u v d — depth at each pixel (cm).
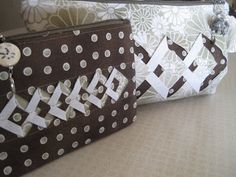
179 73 43
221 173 30
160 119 40
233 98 48
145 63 40
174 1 43
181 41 43
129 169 30
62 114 30
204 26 45
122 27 35
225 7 47
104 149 33
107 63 33
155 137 36
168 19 41
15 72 26
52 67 28
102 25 33
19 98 26
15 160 27
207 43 45
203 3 45
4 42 25
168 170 30
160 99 44
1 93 25
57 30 29
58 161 31
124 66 36
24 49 26
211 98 48
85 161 31
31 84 27
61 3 36
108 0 38
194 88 45
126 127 38
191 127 39
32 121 28
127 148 34
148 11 40
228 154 33
